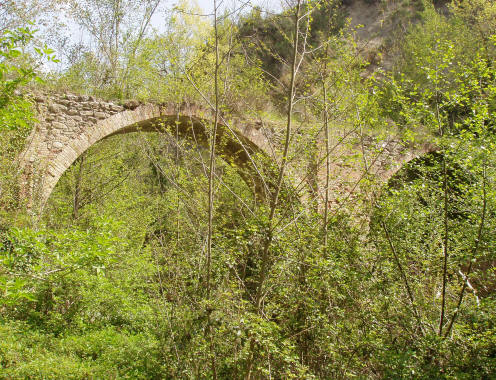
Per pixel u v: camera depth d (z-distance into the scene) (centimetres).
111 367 514
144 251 858
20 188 770
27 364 459
